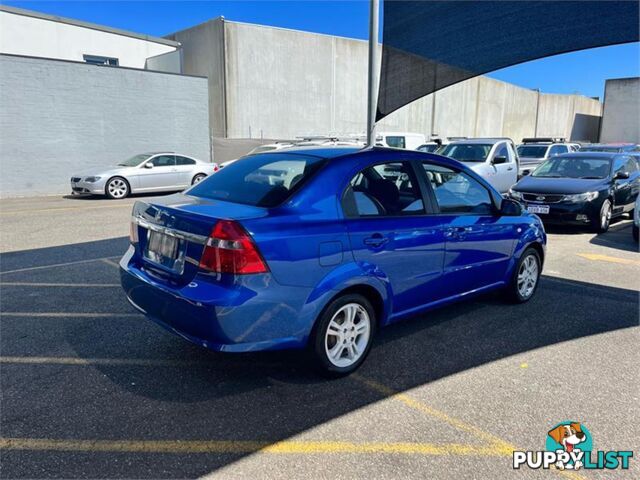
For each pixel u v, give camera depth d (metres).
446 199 4.20
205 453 2.67
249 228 2.94
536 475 2.54
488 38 5.61
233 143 21.00
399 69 6.68
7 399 3.17
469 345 4.13
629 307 5.15
